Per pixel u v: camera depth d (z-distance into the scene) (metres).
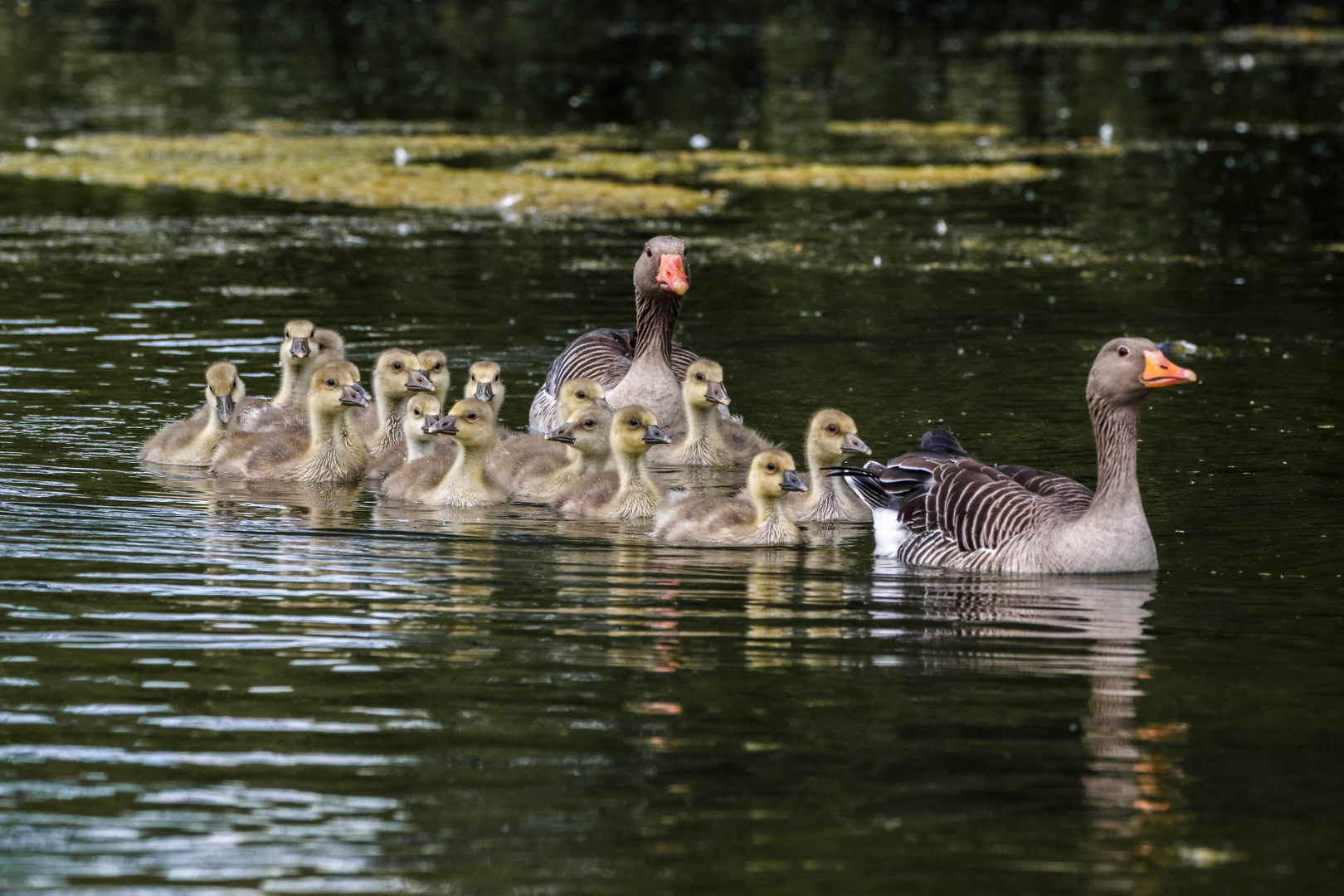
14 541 15.34
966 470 15.80
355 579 14.48
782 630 13.18
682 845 9.55
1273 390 21.92
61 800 10.08
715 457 20.03
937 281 29.30
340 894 9.05
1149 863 9.36
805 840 9.62
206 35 67.06
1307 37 73.75
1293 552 15.25
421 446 19.19
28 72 55.62
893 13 80.25
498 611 13.60
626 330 23.41
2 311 25.55
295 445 18.81
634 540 16.33
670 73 59.81
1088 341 24.80
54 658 12.32
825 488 17.83
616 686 11.91
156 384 21.70
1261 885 9.12
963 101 54.38
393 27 70.88
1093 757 10.70
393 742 10.93
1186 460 18.66
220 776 10.41
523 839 9.62
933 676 12.13
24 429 19.52
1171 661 12.45
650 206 36.53
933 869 9.29
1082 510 15.20
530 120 48.88
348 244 31.89
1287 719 11.30
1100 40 71.62
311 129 45.97
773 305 27.27
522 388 22.48
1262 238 33.78
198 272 29.00
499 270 29.81
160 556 15.02
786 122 49.59
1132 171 41.94
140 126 45.38
